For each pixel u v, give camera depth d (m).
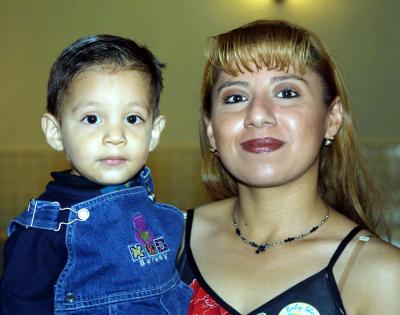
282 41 1.61
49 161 4.80
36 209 1.52
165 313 1.58
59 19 4.79
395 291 1.49
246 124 1.63
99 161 1.54
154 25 4.82
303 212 1.71
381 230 2.18
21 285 1.46
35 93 4.80
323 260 1.60
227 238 1.79
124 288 1.54
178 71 4.80
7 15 4.79
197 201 4.69
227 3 4.85
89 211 1.54
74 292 1.50
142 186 1.69
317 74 1.68
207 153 2.02
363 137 4.93
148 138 1.61
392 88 4.95
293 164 1.62
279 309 1.55
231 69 1.66
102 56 1.55
